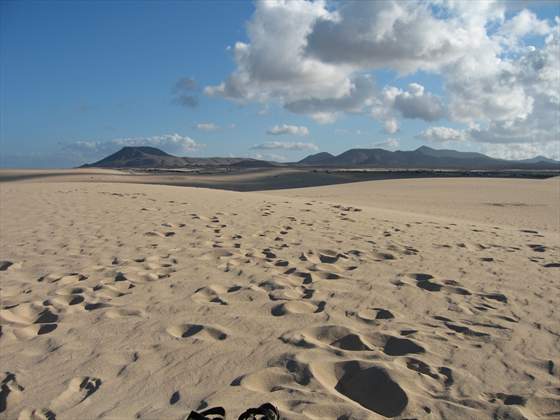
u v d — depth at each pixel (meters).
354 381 3.29
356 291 5.31
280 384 3.23
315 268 6.35
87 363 3.56
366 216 12.52
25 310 4.74
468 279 5.89
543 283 5.73
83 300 5.03
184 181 70.25
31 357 3.69
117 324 4.32
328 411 2.84
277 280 5.67
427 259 7.03
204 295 5.17
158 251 7.33
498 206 22.39
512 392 3.10
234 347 3.79
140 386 3.20
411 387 3.14
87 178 77.00
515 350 3.75
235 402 2.94
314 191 34.09
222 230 9.26
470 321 4.40
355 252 7.41
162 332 4.12
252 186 62.34
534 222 15.79
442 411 2.87
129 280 5.71
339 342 3.94
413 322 4.38
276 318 4.44
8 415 2.91
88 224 9.84
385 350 3.81
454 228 10.97
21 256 7.05
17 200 14.35
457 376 3.30
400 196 28.62
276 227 9.77
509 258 7.23
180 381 3.25
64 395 3.12
